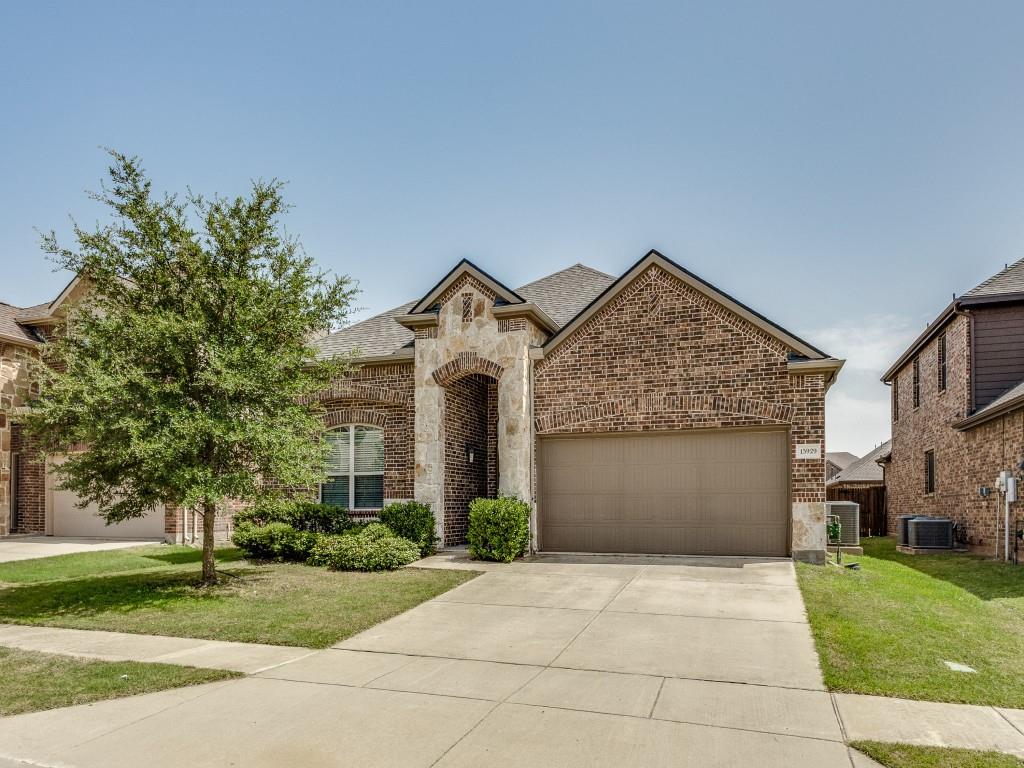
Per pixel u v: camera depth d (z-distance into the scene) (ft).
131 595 35.70
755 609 31.17
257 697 20.92
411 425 53.26
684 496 46.21
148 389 33.94
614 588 36.06
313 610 32.12
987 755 16.43
